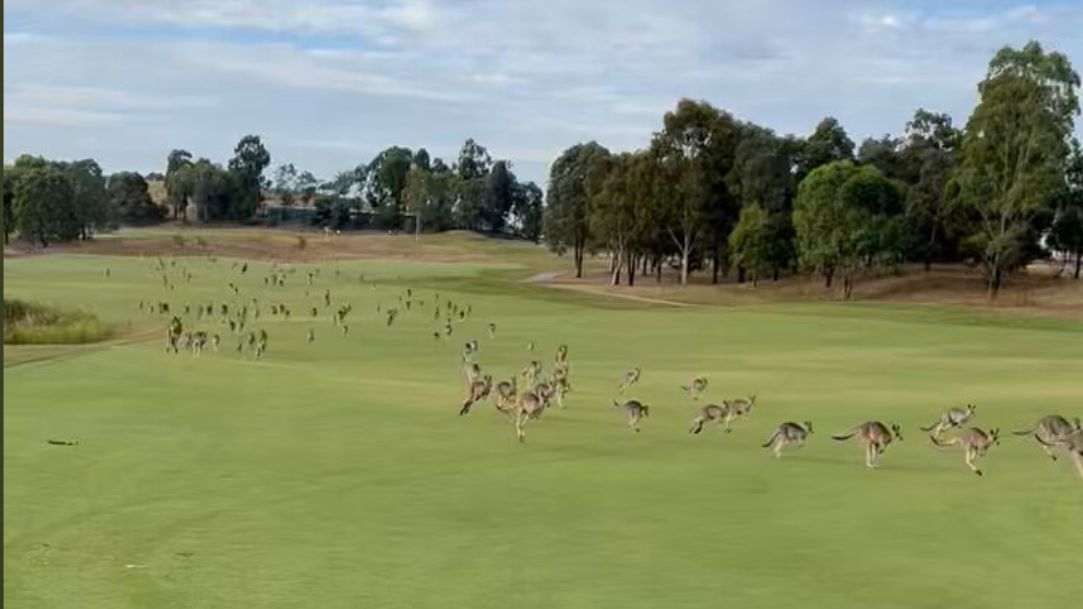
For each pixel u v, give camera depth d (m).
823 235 115.94
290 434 27.98
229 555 17.38
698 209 134.25
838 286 124.50
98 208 190.75
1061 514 20.58
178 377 38.34
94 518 19.34
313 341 60.00
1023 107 109.06
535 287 120.12
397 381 40.31
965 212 119.62
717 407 30.59
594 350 58.62
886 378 45.19
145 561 16.95
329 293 96.75
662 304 109.19
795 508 20.95
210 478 22.69
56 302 79.12
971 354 57.34
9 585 15.67
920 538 18.92
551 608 15.15
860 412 34.59
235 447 26.03
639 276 150.62
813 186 115.81
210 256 167.50
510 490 22.23
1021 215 113.38
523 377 43.38
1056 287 115.88
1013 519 20.19
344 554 17.53
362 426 29.42
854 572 16.95
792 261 129.88
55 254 160.25
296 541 18.23
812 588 16.14
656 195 133.38
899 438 28.61
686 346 61.31
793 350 59.38
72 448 25.08
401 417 31.05
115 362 41.94
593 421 31.64
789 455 26.56
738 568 17.09
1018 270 128.12
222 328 65.81
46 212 173.00
